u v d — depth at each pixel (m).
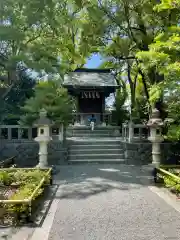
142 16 12.55
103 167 10.51
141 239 4.00
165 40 7.74
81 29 15.72
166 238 4.03
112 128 16.62
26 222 4.76
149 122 9.41
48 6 10.94
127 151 11.52
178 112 9.29
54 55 13.12
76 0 13.24
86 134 15.86
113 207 5.57
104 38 14.90
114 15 13.45
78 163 11.33
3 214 4.80
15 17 10.62
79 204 5.79
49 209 5.46
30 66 10.79
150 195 6.52
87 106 20.62
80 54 16.33
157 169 7.95
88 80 19.20
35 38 12.23
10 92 13.51
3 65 11.54
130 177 8.62
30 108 11.37
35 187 5.94
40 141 9.24
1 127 11.50
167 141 11.32
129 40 13.78
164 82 7.88
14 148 11.45
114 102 21.36
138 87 20.20
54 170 9.21
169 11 10.32
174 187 6.74
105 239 4.00
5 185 6.57
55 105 12.01
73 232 4.29
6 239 4.05
